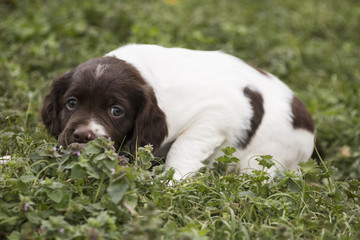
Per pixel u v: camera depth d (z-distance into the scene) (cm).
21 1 1185
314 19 1297
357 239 476
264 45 1121
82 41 1017
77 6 1162
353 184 572
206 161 628
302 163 565
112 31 1086
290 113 680
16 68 889
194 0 1344
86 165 457
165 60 638
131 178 451
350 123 860
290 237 453
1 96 799
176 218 483
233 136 647
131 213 443
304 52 1134
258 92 667
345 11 1372
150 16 1168
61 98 610
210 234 458
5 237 439
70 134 548
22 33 1032
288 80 1044
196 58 664
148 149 509
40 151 495
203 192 531
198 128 629
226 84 645
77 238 407
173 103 620
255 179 532
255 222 474
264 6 1364
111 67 589
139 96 589
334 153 798
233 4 1359
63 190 453
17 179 462
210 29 1153
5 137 634
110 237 416
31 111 731
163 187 508
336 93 991
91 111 568
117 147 585
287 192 536
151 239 402
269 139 666
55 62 937
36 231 439
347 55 1161
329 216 511
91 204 452
